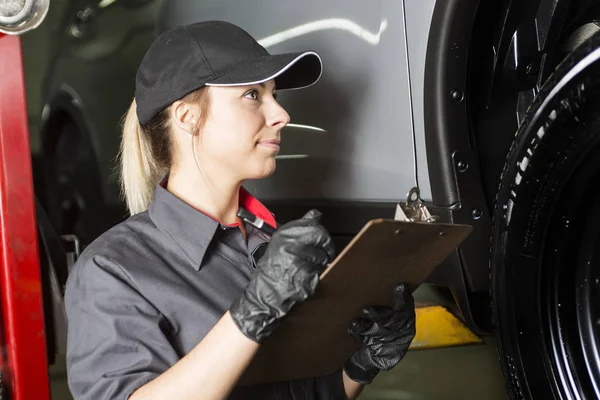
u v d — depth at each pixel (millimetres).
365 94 2451
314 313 1453
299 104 2680
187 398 1324
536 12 2148
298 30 2648
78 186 4484
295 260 1292
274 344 1491
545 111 1859
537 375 1988
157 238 1580
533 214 1952
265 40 2791
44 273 2295
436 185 2268
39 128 4645
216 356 1326
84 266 1510
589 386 1921
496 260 2039
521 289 2002
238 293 1570
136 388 1388
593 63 1725
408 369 3074
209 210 1642
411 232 1326
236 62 1570
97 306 1465
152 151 1693
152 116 1627
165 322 1494
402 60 2316
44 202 4570
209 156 1615
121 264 1494
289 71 1850
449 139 2227
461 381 2926
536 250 1967
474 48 2258
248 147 1604
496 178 2367
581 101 1764
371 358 1621
